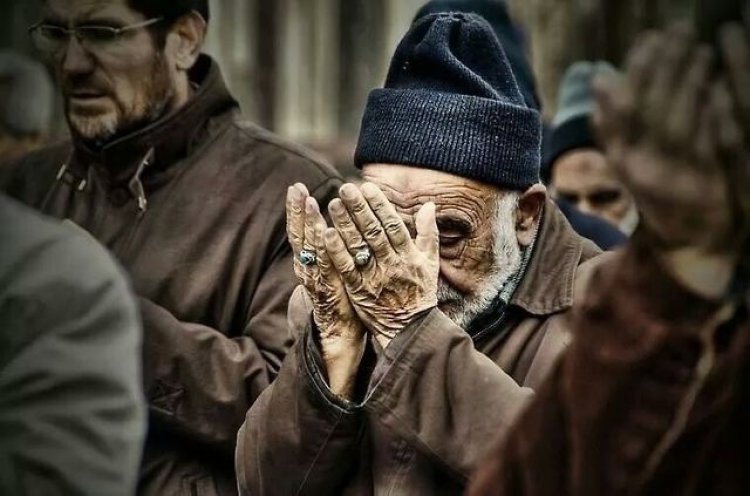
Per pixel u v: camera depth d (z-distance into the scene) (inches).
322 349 168.7
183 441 198.7
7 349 135.3
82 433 134.0
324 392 166.7
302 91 704.4
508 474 130.3
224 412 195.2
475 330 176.6
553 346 172.9
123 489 136.0
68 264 138.3
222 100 213.9
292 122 702.5
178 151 209.2
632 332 121.5
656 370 121.1
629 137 120.8
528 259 179.6
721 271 120.6
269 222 206.2
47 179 219.6
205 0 216.7
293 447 168.4
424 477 169.2
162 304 202.7
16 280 136.6
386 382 162.9
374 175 176.7
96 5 206.5
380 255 164.6
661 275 121.4
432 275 166.2
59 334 135.9
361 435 172.2
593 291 125.3
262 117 698.8
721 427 120.7
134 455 137.7
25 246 138.2
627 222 299.3
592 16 585.6
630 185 120.7
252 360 197.9
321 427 167.2
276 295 203.0
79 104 209.0
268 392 174.9
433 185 173.3
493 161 174.2
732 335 121.9
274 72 699.4
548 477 127.3
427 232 167.5
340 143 534.9
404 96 177.5
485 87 177.9
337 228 165.0
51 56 210.4
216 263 204.1
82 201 213.2
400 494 168.9
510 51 248.5
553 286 177.6
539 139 181.8
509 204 177.2
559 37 584.7
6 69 326.6
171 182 208.7
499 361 175.3
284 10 699.4
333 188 210.8
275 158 210.5
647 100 119.5
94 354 136.3
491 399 160.4
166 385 194.5
